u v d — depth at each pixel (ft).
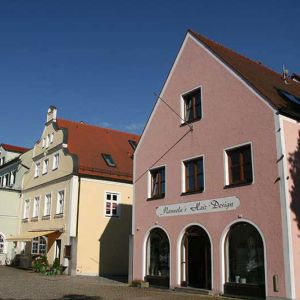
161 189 71.46
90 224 96.99
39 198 115.03
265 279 51.03
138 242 73.20
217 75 63.93
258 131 55.88
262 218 53.01
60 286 67.46
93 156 105.50
